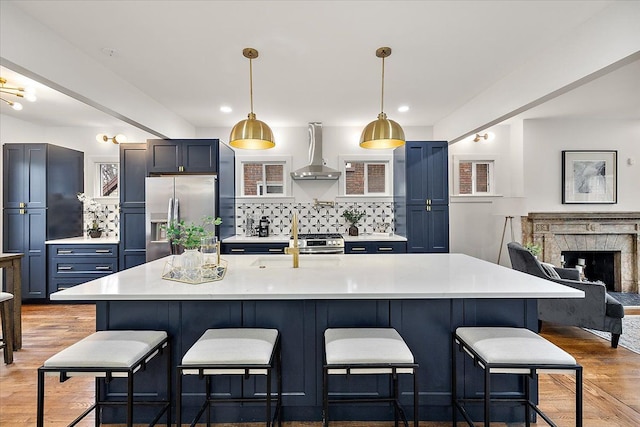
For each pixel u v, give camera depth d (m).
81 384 2.39
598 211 4.85
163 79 3.18
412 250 4.34
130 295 1.63
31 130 4.74
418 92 3.56
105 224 5.01
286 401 1.92
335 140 4.98
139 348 1.62
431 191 4.35
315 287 1.75
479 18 2.20
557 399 2.20
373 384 1.93
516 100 3.00
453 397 1.88
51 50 2.33
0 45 1.98
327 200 4.98
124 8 2.08
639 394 2.26
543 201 4.88
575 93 3.81
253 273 2.13
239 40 2.47
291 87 3.40
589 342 3.16
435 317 1.94
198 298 1.63
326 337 1.73
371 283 1.83
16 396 2.24
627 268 4.92
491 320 1.93
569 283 3.18
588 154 4.86
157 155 4.19
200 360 1.53
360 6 2.08
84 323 3.64
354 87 3.41
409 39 2.47
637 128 4.89
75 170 4.84
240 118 4.54
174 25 2.27
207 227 4.07
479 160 5.07
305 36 2.42
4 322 2.71
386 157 4.98
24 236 4.39
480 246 5.04
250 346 1.61
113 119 4.58
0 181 4.40
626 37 1.96
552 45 2.55
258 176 5.07
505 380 1.95
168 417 1.88
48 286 4.41
